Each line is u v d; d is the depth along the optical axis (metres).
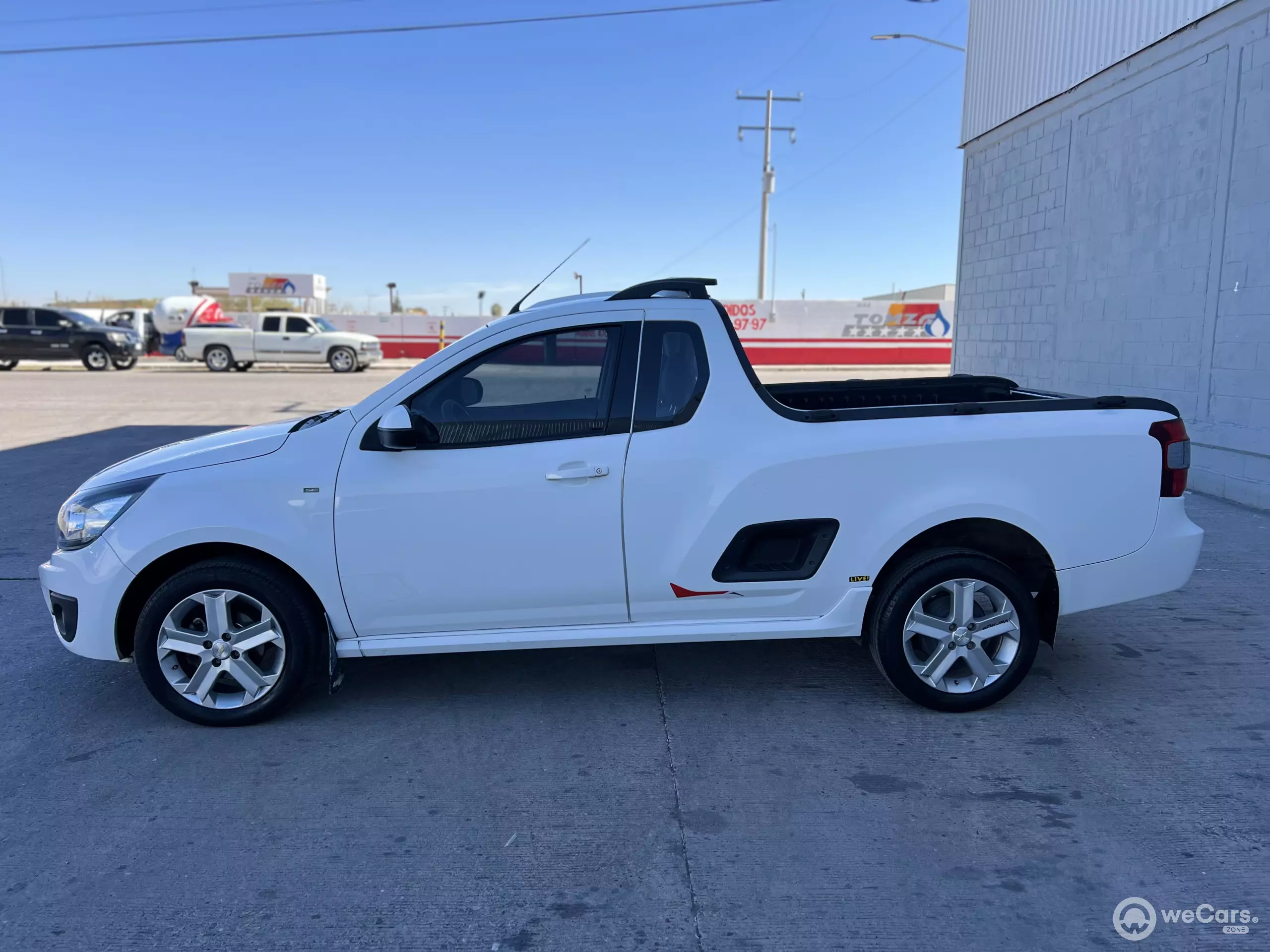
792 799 3.29
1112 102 9.70
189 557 3.88
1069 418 3.89
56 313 27.98
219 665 3.79
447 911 2.68
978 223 13.20
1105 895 2.72
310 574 3.70
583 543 3.74
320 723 3.94
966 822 3.12
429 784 3.42
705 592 3.82
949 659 3.89
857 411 3.85
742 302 34.81
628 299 3.87
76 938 2.56
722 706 4.09
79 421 14.51
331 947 2.53
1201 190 8.27
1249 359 7.71
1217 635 4.92
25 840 3.06
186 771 3.52
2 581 6.09
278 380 24.50
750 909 2.68
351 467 3.68
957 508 3.77
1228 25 7.84
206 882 2.82
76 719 4.00
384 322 36.00
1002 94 12.25
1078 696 4.16
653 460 3.73
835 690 4.26
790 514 3.76
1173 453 3.95
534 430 3.74
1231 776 3.42
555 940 2.55
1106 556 3.91
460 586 3.76
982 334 13.09
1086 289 10.27
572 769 3.52
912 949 2.50
